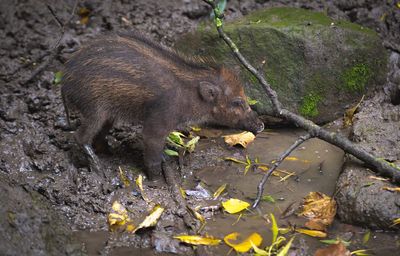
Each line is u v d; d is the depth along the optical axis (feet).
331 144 32.58
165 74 30.48
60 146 33.04
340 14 42.63
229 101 31.83
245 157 33.53
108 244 26.96
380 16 42.22
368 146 31.12
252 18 39.06
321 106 36.32
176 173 32.04
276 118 36.11
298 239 27.02
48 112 35.17
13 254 24.27
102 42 30.66
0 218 25.35
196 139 33.76
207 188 30.94
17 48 40.65
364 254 25.98
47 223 26.86
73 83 30.37
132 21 42.70
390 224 27.25
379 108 35.12
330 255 25.53
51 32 41.70
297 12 39.29
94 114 30.55
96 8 43.57
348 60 36.68
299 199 30.01
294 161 33.04
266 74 36.52
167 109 30.53
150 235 27.48
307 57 36.01
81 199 29.40
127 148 33.71
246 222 28.43
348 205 28.19
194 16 43.06
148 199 29.81
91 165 31.07
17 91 36.78
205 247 26.53
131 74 30.01
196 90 31.19
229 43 31.30
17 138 32.96
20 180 30.58
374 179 28.86
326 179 31.55
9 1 42.98
